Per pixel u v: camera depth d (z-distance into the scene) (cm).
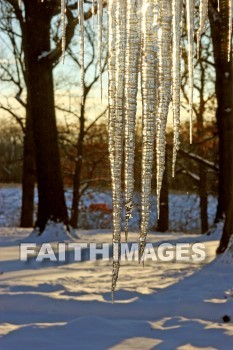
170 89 189
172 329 752
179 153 2380
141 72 189
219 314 819
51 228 1759
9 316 821
